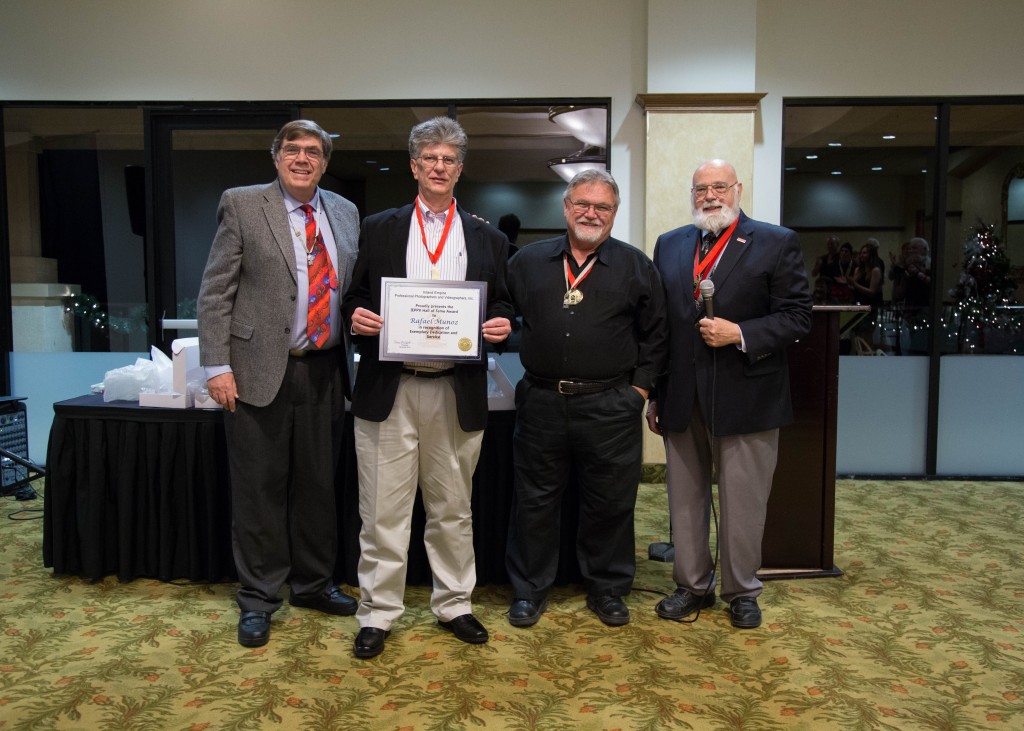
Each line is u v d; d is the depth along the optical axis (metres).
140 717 2.06
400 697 2.18
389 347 2.33
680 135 4.68
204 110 4.87
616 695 2.20
